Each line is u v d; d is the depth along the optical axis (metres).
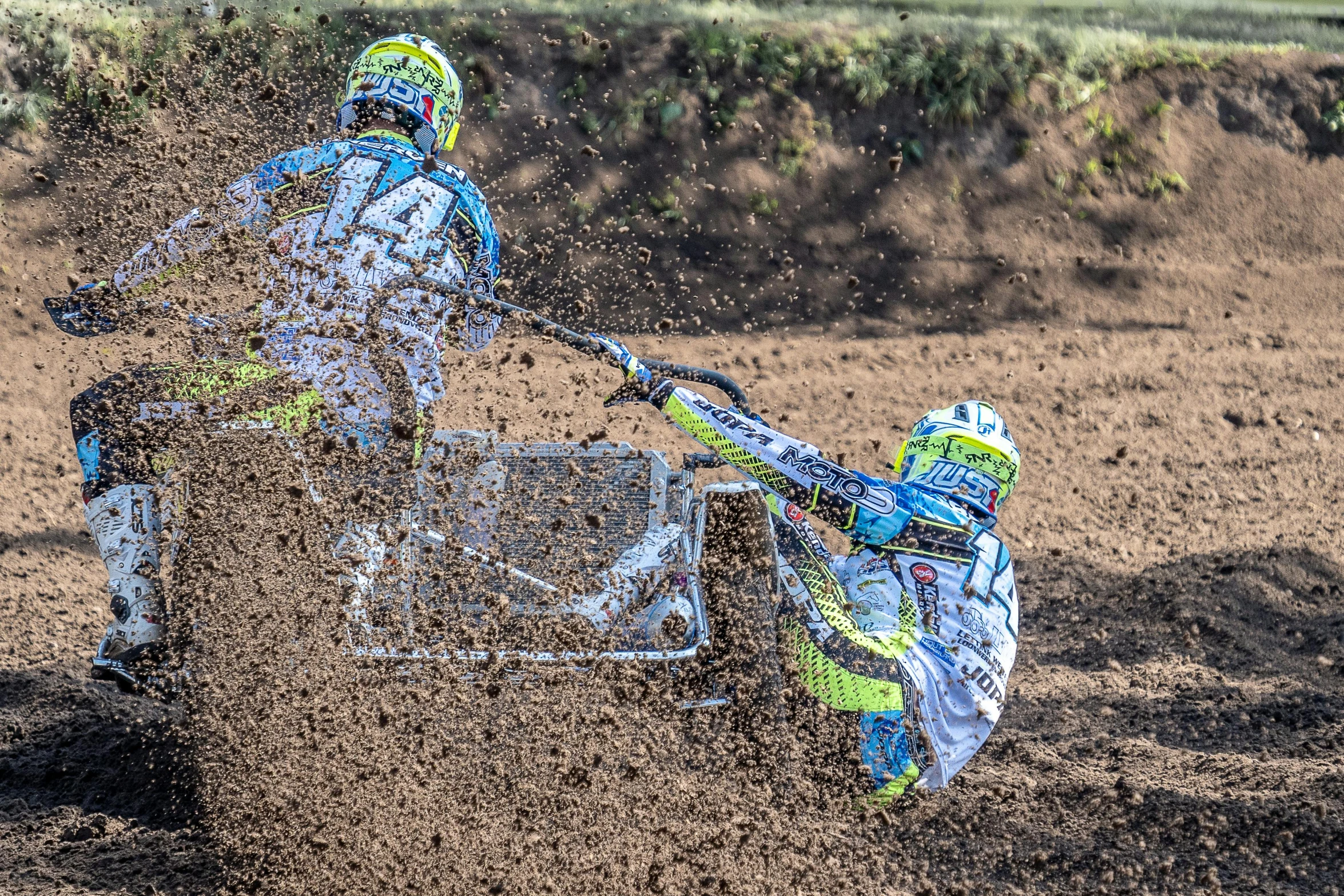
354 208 10.38
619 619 10.07
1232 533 20.25
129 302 10.72
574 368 23.44
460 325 10.71
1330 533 20.39
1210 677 14.86
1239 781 11.85
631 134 32.53
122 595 9.62
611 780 9.96
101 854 9.51
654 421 21.61
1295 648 16.11
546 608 10.28
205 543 10.02
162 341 24.08
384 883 9.00
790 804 10.13
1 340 23.34
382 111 11.08
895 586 10.33
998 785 11.63
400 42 11.34
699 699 10.21
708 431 10.26
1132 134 38.84
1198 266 36.41
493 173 30.61
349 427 10.11
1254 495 22.28
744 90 34.44
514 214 29.94
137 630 9.55
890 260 33.25
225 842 9.59
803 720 10.19
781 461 10.16
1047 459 23.48
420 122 11.19
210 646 9.94
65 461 19.73
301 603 9.89
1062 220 36.28
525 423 18.69
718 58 34.50
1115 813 11.20
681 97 33.28
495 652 9.59
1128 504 21.45
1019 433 24.81
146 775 10.76
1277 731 13.34
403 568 10.08
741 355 28.00
